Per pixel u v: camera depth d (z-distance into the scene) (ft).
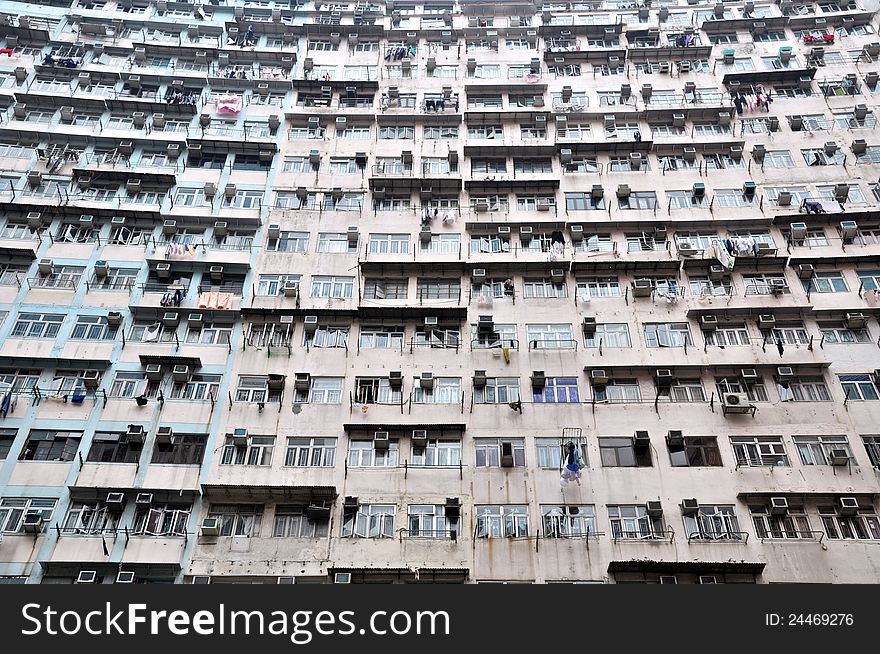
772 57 135.85
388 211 118.01
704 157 122.01
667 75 133.49
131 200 117.19
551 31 140.36
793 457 92.38
